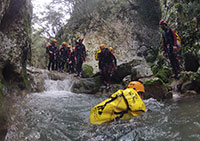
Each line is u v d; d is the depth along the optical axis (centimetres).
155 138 195
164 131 211
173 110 313
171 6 808
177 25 723
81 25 1738
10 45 468
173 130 210
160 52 869
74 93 711
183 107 329
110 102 267
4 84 422
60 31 1947
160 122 245
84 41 1589
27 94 516
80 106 439
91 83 777
